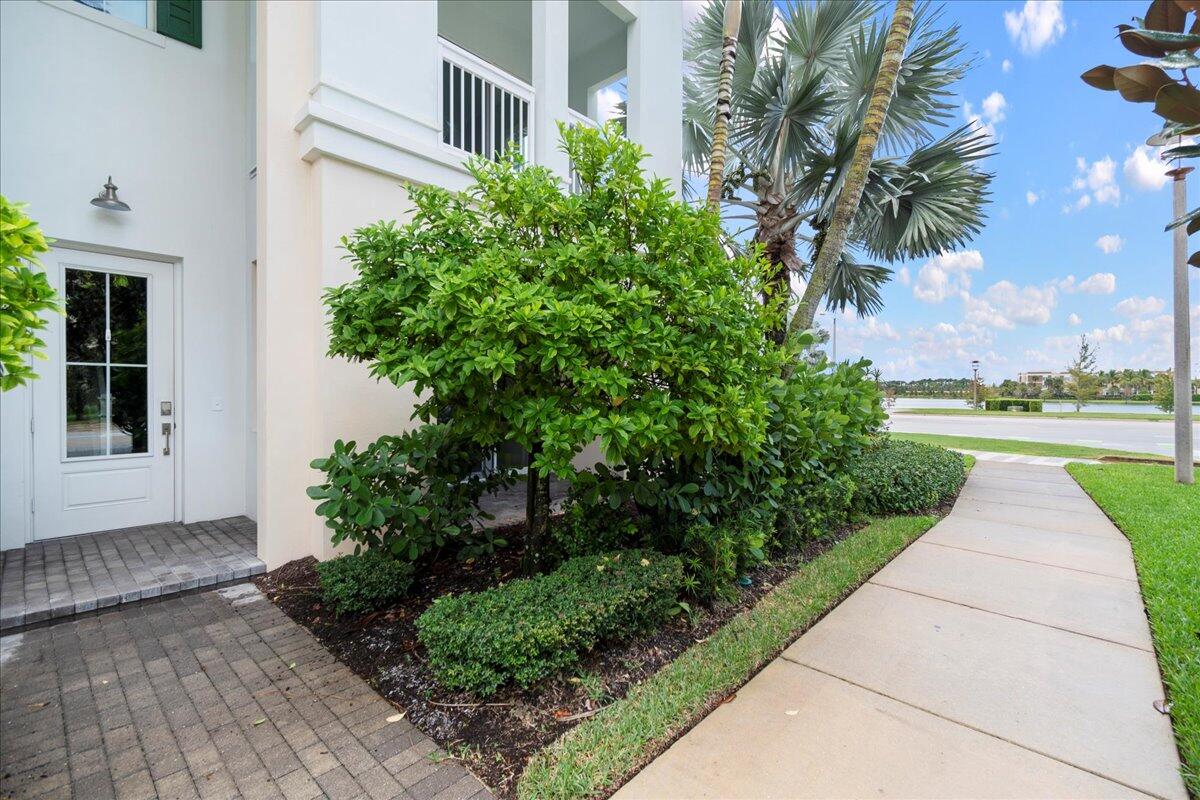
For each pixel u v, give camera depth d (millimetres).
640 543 3646
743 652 2631
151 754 1954
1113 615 3104
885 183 7027
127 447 4621
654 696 2268
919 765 1891
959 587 3545
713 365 2803
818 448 4648
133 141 4516
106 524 4523
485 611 2410
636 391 2848
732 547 3305
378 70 4055
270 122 3736
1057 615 3113
